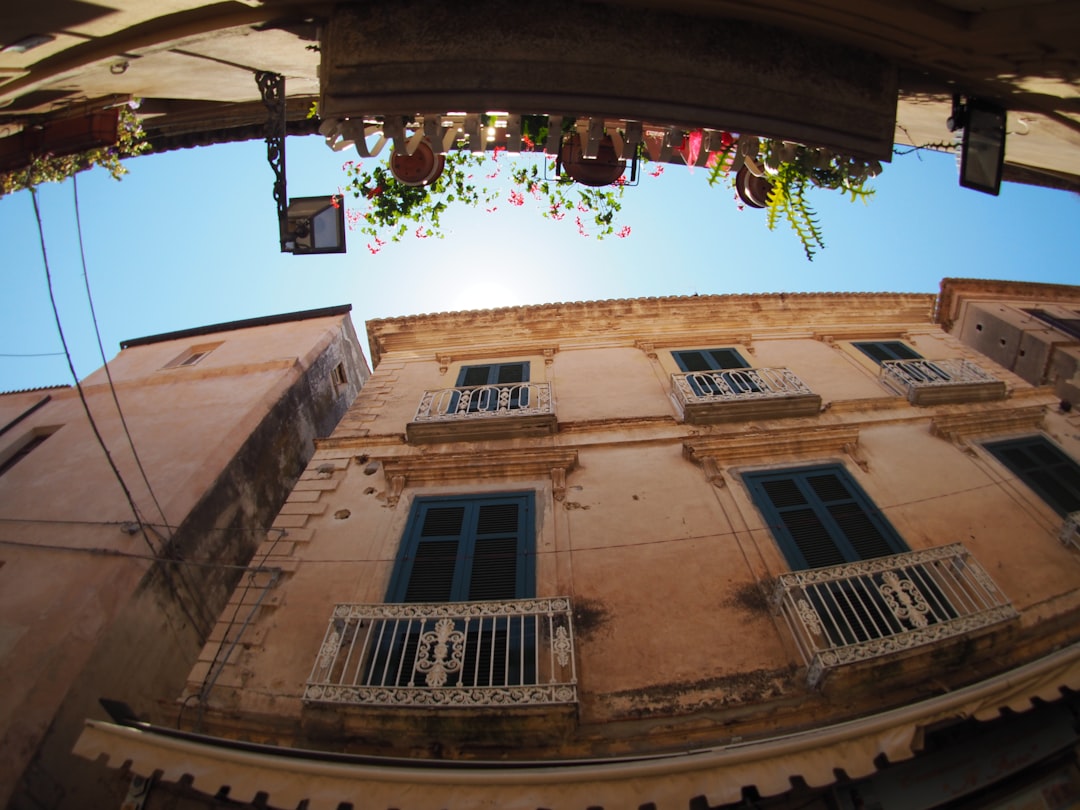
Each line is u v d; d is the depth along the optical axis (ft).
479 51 16.61
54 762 21.12
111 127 21.42
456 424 33.63
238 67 19.58
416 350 44.93
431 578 26.09
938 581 24.49
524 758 19.70
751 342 43.73
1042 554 27.07
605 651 22.95
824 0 15.80
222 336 47.98
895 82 18.21
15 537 28.43
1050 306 55.57
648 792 15.85
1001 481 30.81
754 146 19.39
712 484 30.09
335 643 21.95
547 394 36.65
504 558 26.68
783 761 16.30
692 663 22.41
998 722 19.95
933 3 15.29
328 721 20.35
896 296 48.32
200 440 33.99
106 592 25.29
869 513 28.68
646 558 26.45
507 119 18.26
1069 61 15.35
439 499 29.94
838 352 43.19
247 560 33.22
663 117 16.81
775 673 21.97
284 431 38.75
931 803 18.29
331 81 16.56
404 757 19.75
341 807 17.51
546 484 30.48
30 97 19.77
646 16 17.08
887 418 35.12
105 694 23.61
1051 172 24.90
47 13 14.33
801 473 30.78
